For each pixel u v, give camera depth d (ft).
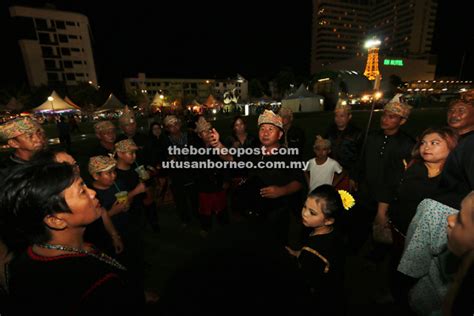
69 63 217.15
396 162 8.00
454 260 3.84
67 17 211.20
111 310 2.48
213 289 1.44
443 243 4.04
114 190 7.56
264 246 1.69
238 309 1.41
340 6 336.90
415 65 259.60
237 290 1.43
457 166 4.61
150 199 11.65
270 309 1.43
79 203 2.90
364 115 76.23
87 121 118.52
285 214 5.02
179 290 1.51
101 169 6.82
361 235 9.34
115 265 3.23
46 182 2.64
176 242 11.24
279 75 190.70
